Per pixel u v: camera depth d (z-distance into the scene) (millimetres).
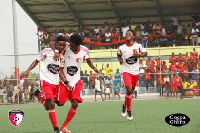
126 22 34062
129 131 9062
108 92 23578
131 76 11406
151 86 23453
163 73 23344
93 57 29578
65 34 32156
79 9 35750
